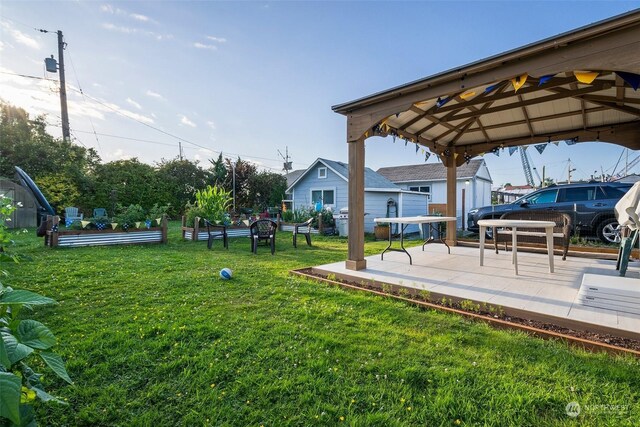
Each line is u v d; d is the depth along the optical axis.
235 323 2.62
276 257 6.06
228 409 1.58
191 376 1.86
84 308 2.95
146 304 3.09
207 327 2.51
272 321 2.66
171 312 2.86
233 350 2.15
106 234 7.30
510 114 5.30
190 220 9.12
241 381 1.80
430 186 17.05
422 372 1.88
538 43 2.78
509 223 4.11
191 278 4.12
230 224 9.54
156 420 1.50
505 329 2.55
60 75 14.61
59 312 2.83
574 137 5.77
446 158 6.87
